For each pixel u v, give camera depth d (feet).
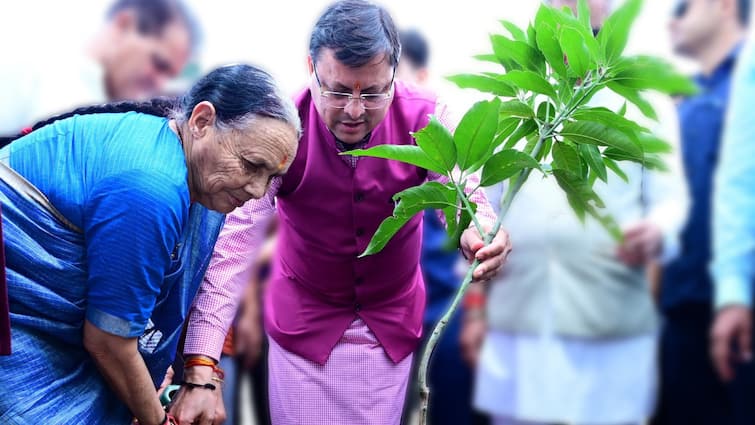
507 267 14.07
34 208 8.56
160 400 10.37
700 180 13.32
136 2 14.64
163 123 8.73
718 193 13.15
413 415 15.01
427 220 14.87
